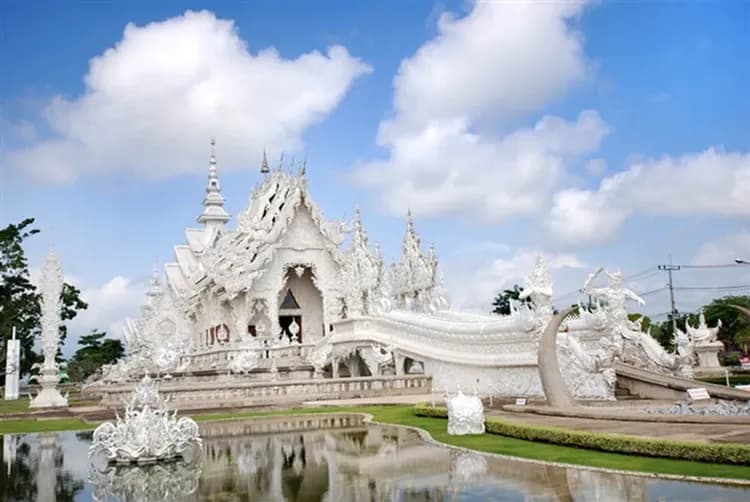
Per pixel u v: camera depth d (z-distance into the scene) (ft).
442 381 109.70
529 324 90.22
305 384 105.40
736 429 49.11
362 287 136.26
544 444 50.72
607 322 80.23
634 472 38.45
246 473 44.52
